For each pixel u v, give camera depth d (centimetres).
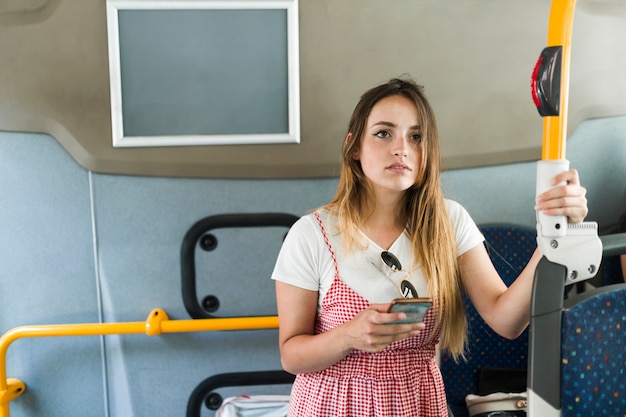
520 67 197
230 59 190
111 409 202
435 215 129
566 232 109
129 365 200
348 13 190
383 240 131
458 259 136
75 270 195
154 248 196
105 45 186
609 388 116
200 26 188
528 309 121
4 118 186
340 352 117
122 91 188
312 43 190
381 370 125
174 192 194
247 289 200
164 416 204
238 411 193
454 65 195
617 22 199
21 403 199
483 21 194
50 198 191
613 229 209
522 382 186
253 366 204
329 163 196
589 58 200
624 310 117
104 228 194
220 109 192
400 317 107
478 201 201
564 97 105
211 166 192
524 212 204
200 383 203
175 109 190
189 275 197
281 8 188
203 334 201
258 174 194
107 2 182
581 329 111
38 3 183
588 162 205
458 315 135
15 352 197
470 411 179
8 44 184
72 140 188
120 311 197
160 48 187
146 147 191
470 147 198
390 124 125
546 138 108
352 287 125
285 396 198
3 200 190
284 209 197
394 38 192
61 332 185
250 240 198
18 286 194
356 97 194
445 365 188
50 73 186
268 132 194
